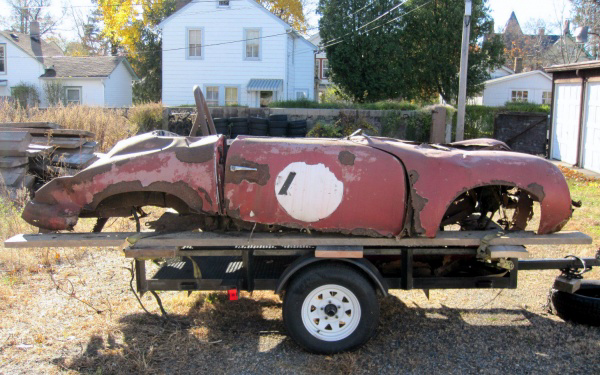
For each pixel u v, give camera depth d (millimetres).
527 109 24141
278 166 4016
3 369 3836
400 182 3980
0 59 31812
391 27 28250
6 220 7301
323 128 19141
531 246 7012
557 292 4824
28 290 5441
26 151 9414
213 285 4281
